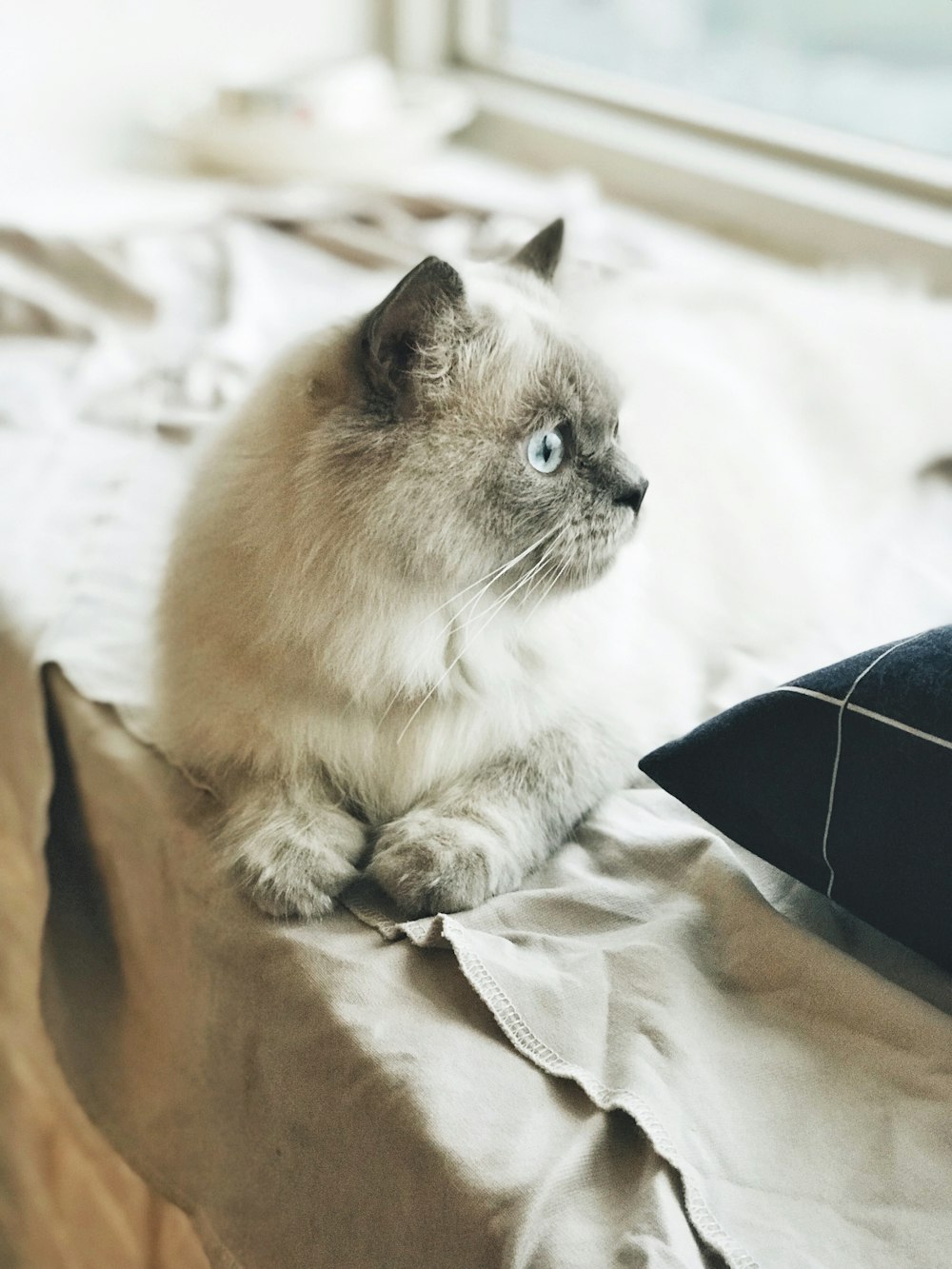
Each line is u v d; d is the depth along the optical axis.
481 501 0.56
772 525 0.78
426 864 0.55
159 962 0.63
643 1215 0.42
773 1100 0.47
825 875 0.52
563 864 0.58
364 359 0.56
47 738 0.68
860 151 1.25
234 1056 0.56
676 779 0.55
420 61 1.58
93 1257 0.80
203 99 1.43
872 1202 0.44
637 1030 0.49
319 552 0.56
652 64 1.44
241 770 0.61
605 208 1.34
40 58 1.35
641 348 0.82
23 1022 0.81
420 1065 0.48
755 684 0.68
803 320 0.93
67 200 1.25
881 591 0.77
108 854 0.66
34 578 0.75
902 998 0.49
